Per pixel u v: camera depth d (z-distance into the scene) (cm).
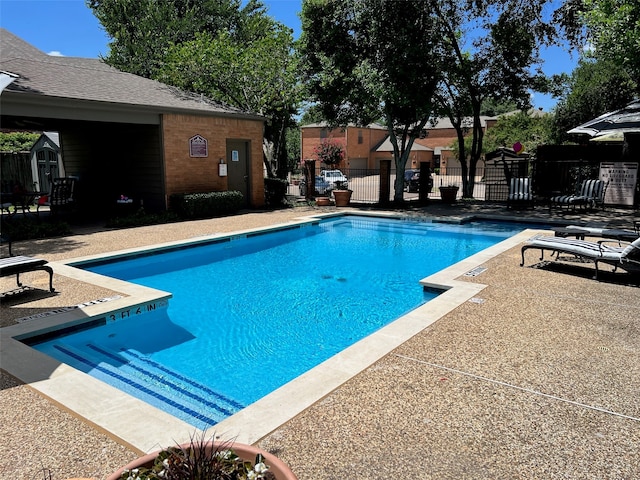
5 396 309
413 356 367
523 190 1345
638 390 310
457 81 1593
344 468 232
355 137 4100
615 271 624
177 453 173
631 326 429
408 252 933
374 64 1343
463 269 654
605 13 1035
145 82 1366
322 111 1623
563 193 1495
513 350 377
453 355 368
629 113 807
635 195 1351
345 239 1076
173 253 859
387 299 631
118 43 2627
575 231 772
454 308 484
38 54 1404
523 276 614
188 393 378
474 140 1723
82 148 1416
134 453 246
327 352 464
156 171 1194
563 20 1405
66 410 290
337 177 2447
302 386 318
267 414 282
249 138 1395
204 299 631
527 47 1470
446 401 298
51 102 936
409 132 1595
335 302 620
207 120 1259
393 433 263
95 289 566
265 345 480
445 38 1533
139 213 1138
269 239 1055
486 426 269
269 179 1512
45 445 254
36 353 376
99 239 909
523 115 3609
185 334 508
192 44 1736
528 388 314
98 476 227
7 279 608
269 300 628
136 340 490
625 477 224
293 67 1541
